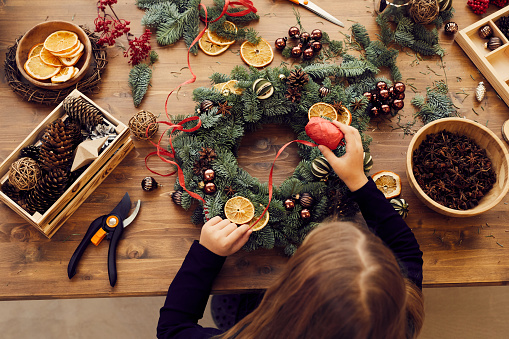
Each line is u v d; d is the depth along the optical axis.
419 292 0.81
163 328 0.83
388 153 1.13
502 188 1.00
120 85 1.16
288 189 1.01
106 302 1.77
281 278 0.67
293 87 1.07
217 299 1.30
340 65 1.16
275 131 1.15
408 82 1.20
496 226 1.07
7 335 1.74
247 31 1.17
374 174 1.07
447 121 1.05
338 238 0.60
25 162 0.98
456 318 1.77
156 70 1.18
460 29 1.26
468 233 1.07
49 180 0.96
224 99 1.08
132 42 1.13
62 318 1.76
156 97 1.16
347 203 0.99
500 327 1.76
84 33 1.12
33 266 1.02
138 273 1.02
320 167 0.98
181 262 1.03
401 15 1.21
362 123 1.09
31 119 1.12
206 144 1.05
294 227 1.00
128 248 1.04
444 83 1.20
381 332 0.56
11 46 1.18
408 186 1.10
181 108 1.15
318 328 0.57
